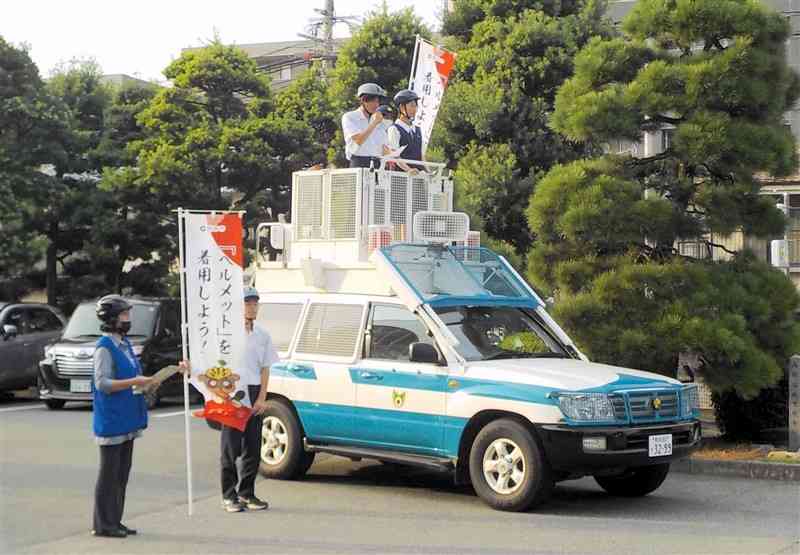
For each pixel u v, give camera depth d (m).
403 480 11.68
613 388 9.61
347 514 9.76
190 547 8.49
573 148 19.94
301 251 12.69
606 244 13.39
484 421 10.00
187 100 23.41
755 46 13.09
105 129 25.03
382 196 12.41
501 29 20.17
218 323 9.53
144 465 12.48
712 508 10.12
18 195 22.61
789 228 14.28
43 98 22.80
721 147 12.63
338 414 10.98
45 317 21.14
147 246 24.50
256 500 10.01
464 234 12.02
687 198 13.59
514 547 8.39
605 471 9.75
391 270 10.87
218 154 22.22
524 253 19.62
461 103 19.23
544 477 9.54
